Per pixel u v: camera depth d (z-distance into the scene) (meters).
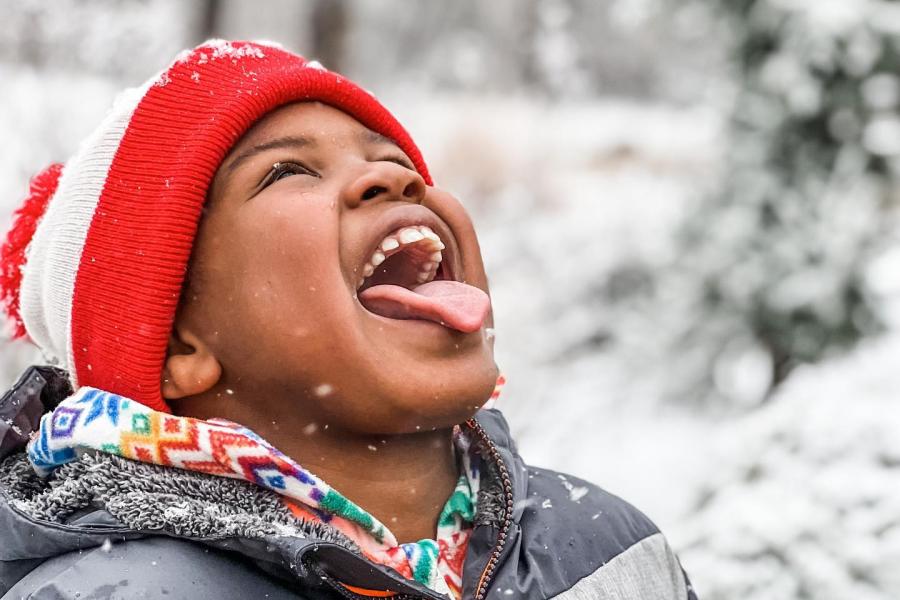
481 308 1.45
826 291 6.60
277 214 1.40
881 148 6.73
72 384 1.57
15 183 4.65
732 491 3.13
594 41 19.81
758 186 6.90
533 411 7.28
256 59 1.58
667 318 7.47
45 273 1.57
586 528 1.64
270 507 1.36
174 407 1.51
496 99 13.44
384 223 1.44
